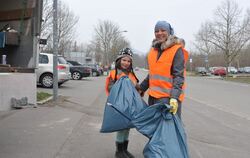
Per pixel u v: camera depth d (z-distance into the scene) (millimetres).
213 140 8391
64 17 54562
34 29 10898
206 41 75875
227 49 67375
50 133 8133
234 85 34281
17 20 11109
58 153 6574
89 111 11781
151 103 5512
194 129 9672
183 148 5109
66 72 20391
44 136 7832
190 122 10844
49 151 6676
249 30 67188
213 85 33156
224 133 9312
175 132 5117
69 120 9766
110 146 7164
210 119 11617
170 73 5309
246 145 8023
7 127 8641
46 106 12086
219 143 8109
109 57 85500
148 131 5164
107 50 85875
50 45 41531
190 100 17625
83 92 18078
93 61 78625
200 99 18375
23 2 10945
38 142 7305
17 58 11242
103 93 18000
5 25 11258
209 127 10094
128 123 5613
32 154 6457
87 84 24812
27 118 9773
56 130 8477
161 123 5148
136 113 5590
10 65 11180
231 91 25078
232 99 18781
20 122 9250
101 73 52688
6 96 10758
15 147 6891
